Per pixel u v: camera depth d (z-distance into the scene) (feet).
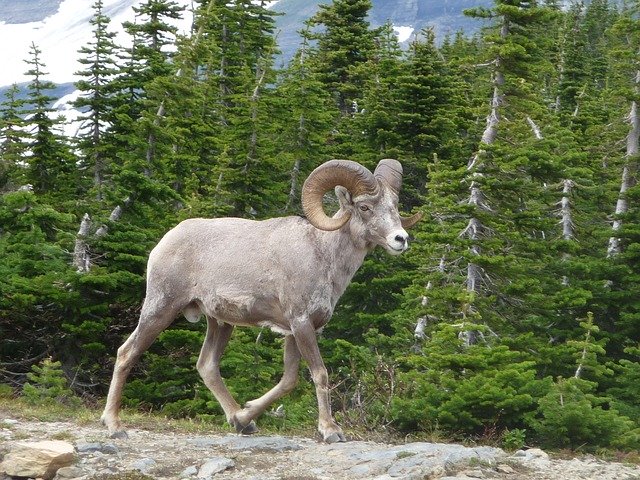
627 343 128.47
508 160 120.98
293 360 56.49
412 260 123.54
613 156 158.20
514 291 114.93
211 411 96.53
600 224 155.74
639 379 105.19
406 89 177.99
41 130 170.60
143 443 53.88
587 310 130.52
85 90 176.45
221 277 55.36
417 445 52.54
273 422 82.48
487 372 83.61
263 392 100.83
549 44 131.03
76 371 103.09
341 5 234.79
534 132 139.95
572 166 134.51
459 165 173.88
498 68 126.31
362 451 51.60
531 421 71.51
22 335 106.73
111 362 106.83
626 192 145.07
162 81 161.07
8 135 170.19
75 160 171.32
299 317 54.29
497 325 109.91
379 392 78.18
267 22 249.75
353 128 189.37
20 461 47.47
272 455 51.47
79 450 50.75
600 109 233.96
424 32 188.85
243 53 245.45
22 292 100.83
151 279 56.59
